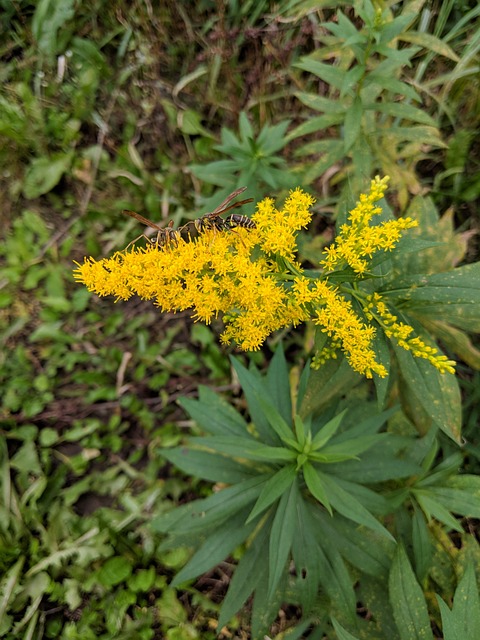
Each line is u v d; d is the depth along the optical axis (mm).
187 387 356
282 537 204
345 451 207
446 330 224
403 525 253
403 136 275
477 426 291
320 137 363
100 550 305
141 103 397
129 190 385
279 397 254
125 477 336
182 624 291
